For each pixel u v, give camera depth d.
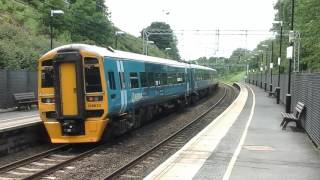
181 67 35.16
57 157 15.60
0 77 30.97
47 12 61.75
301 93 22.19
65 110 16.69
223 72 160.50
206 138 17.50
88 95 16.77
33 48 46.06
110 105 17.22
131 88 20.53
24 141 17.22
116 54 19.12
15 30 47.69
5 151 15.98
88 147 17.67
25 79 34.41
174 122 27.12
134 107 21.50
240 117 25.86
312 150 15.16
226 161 13.07
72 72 16.61
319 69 45.31
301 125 20.89
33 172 13.14
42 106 17.05
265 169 12.09
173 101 33.38
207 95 58.28
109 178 12.02
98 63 16.84
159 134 21.72
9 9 58.62
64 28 65.12
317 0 42.75
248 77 128.38
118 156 15.73
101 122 16.83
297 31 45.97
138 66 22.11
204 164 12.62
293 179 11.01
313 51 46.78
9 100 31.98
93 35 70.31
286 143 16.58
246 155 14.08
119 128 19.03
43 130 18.62
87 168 13.65
